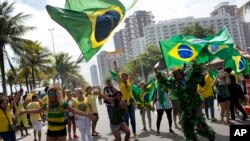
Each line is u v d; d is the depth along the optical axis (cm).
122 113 820
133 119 1112
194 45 1281
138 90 1278
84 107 1009
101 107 3878
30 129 1964
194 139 774
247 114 1323
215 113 1523
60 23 859
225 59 1494
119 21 953
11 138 962
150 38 12475
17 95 990
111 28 926
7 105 967
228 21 12069
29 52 3728
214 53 1445
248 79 1360
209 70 1295
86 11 913
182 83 777
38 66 5053
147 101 1269
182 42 1271
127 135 823
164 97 1121
